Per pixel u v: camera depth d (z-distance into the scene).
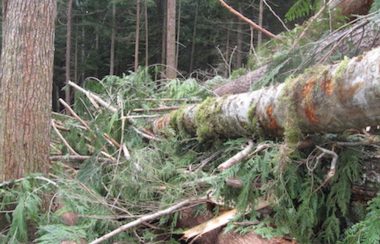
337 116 2.01
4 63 3.61
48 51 3.69
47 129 3.69
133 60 20.66
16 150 3.52
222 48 18.12
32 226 3.19
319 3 4.25
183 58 19.69
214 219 2.80
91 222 3.03
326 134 2.30
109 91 4.76
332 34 3.60
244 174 2.59
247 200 2.54
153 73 6.62
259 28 4.77
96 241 2.73
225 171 2.67
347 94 1.89
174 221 3.00
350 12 4.33
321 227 2.48
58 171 3.79
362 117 1.90
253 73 4.61
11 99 3.55
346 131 2.18
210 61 19.52
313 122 2.15
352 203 2.41
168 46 11.20
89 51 20.47
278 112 2.36
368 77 1.78
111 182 3.49
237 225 2.59
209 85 5.54
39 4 3.60
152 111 4.58
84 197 3.18
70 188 3.26
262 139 2.66
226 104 2.97
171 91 4.97
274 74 3.59
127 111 4.39
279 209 2.47
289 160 2.28
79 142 4.55
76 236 2.78
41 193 3.33
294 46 3.79
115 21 19.36
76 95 5.05
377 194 2.10
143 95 4.69
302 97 2.17
